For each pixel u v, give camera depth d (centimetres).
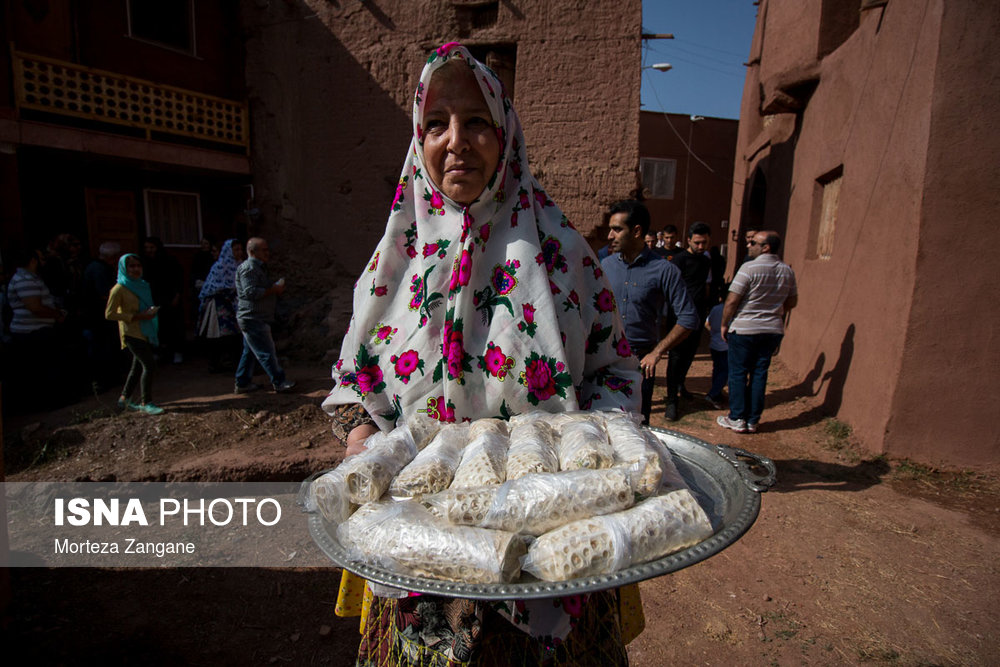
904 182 451
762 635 272
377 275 146
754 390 538
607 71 805
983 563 326
